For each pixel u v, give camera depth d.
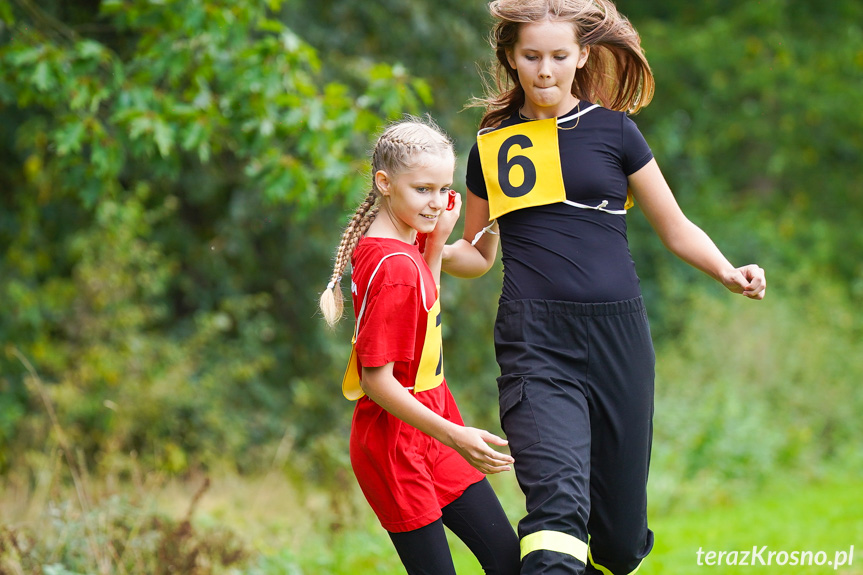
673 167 56.84
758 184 62.16
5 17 20.92
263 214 34.81
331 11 35.75
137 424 30.61
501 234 11.80
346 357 36.84
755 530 24.56
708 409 35.88
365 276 10.19
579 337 11.09
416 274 10.20
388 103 21.22
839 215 60.28
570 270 11.16
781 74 55.44
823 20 59.09
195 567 16.53
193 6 19.84
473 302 37.38
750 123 56.59
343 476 24.34
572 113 11.52
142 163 32.59
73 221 35.91
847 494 30.47
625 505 11.45
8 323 32.12
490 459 9.70
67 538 16.38
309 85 21.58
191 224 40.16
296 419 37.34
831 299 46.34
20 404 31.30
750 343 41.34
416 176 10.20
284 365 39.00
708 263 11.31
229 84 21.75
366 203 10.84
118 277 31.30
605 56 12.13
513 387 11.04
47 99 21.84
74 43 22.52
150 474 20.28
